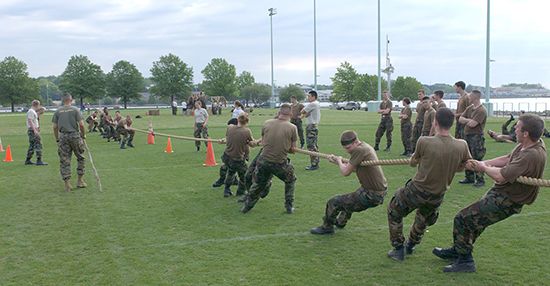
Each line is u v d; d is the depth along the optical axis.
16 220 7.68
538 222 7.09
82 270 5.54
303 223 7.31
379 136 15.99
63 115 9.84
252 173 8.55
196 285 5.07
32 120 13.59
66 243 6.50
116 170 12.56
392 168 12.17
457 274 5.25
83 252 6.14
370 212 7.83
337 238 6.55
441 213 7.75
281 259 5.78
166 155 15.66
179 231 6.98
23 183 10.82
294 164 13.09
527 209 7.82
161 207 8.42
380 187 6.17
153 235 6.80
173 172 12.16
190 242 6.47
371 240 6.44
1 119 45.78
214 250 6.14
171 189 9.98
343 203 6.38
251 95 106.12
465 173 10.04
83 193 9.66
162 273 5.41
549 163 12.67
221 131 25.75
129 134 18.52
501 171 4.80
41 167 13.31
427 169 5.29
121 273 5.43
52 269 5.58
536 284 4.95
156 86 83.44
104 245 6.40
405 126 14.56
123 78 90.69
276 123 7.66
